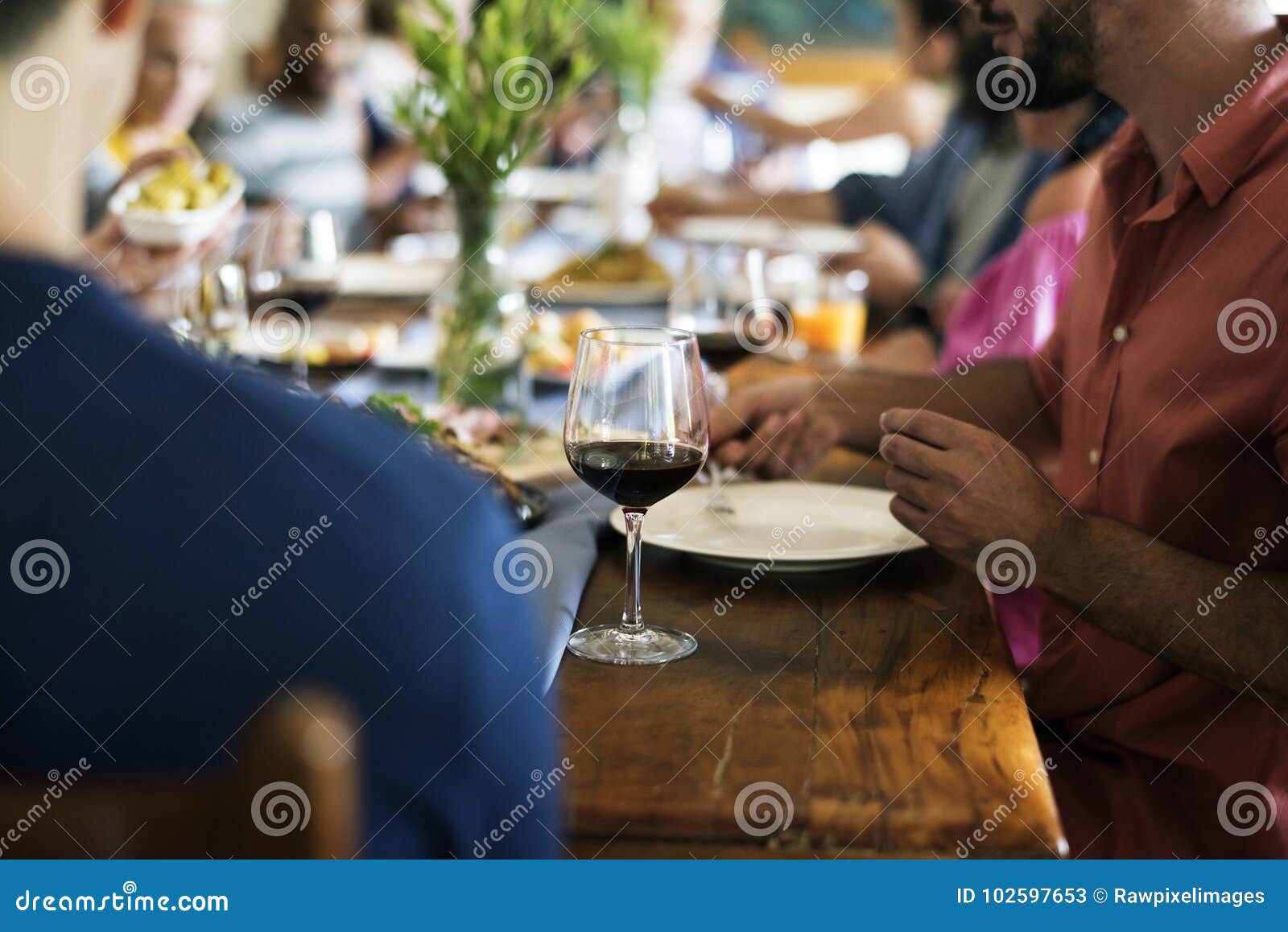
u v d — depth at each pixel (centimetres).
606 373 95
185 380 59
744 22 564
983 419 161
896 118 379
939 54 286
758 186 408
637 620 99
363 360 170
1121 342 132
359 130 349
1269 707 120
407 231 315
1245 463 122
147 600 57
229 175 182
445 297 157
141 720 57
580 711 84
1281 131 119
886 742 80
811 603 107
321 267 163
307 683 57
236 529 57
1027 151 261
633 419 95
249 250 162
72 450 57
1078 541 110
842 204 317
